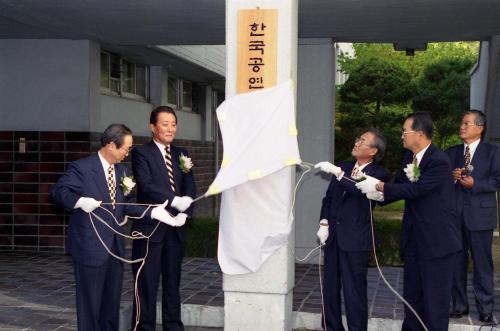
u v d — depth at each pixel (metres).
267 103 4.65
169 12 6.93
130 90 10.78
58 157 8.71
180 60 10.77
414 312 4.80
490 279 5.45
